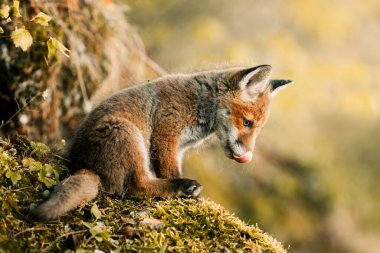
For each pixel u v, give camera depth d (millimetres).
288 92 18516
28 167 7539
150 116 8703
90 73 12266
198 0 25234
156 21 24031
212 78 9406
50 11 11492
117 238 6863
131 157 7992
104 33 12852
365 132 25594
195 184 8188
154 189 8086
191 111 9016
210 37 21922
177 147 8875
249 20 26516
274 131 20344
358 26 26953
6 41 10797
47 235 6570
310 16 23906
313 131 23703
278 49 20344
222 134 9469
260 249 7387
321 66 19453
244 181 18734
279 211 18938
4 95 11039
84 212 7117
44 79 11312
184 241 7098
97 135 7980
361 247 21047
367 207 23297
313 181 20984
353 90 19312
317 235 19953
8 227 6457
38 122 11359
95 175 7703
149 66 14242
